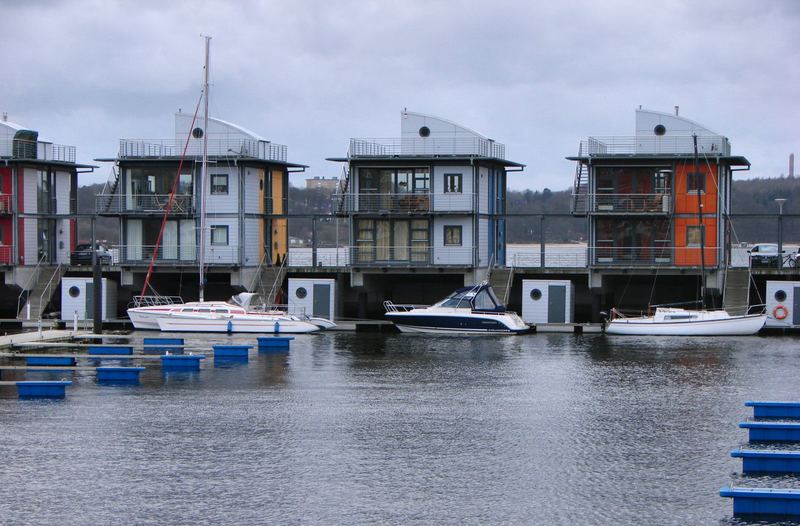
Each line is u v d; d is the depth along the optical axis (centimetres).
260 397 5888
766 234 18312
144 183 9656
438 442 4900
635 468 4497
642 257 9119
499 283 9181
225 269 9431
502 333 8512
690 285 9481
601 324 8688
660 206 8962
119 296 9962
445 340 8231
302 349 7738
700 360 7131
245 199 9581
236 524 3844
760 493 3878
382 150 9438
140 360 7156
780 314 8512
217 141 9656
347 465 4525
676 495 4147
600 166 9131
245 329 8638
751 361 7075
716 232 8975
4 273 9744
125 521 3869
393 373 6662
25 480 4306
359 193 9412
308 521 3872
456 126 9369
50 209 10150
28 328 9031
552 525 3844
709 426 5203
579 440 4941
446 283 9988
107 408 5588
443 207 9281
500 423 5259
